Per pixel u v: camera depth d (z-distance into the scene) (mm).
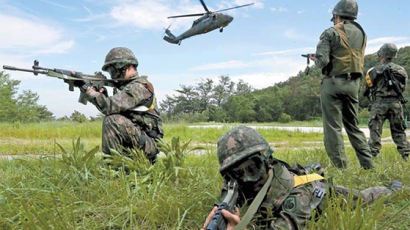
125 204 3018
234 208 2299
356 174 4328
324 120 5023
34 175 3713
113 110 4031
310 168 3176
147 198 3027
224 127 17047
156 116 4340
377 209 2461
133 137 4117
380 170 4699
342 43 4820
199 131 15844
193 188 3361
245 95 89500
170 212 2834
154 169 3752
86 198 3266
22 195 3145
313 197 2434
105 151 4184
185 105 65438
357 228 2264
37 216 2480
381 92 6871
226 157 2295
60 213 2752
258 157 2254
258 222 2588
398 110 6852
